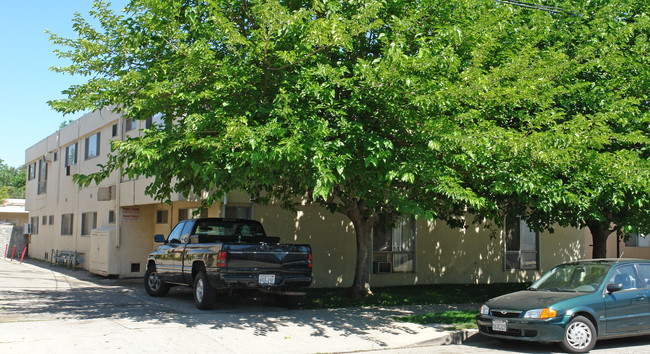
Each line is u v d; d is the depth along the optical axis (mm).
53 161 27281
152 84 9016
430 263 17594
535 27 11469
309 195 13164
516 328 8484
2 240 32906
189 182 10891
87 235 21828
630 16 12641
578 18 11867
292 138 8000
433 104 8812
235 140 8242
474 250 18438
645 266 9383
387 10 10391
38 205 29375
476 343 9359
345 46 9062
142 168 9117
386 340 9039
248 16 10055
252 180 10734
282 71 9555
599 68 11750
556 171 10352
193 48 9016
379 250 16828
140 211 19078
